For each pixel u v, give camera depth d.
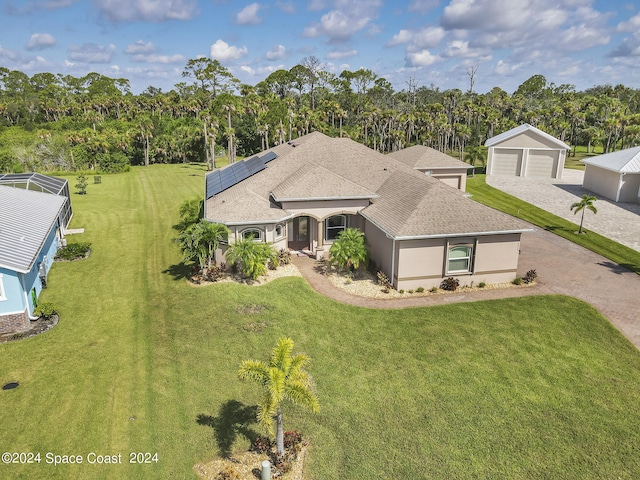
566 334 20.30
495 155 59.25
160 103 121.06
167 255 31.42
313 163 32.97
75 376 17.23
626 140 82.94
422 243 24.47
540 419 15.01
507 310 22.61
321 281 26.55
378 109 94.69
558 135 91.12
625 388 16.56
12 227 24.75
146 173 72.94
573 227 36.62
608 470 12.98
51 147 75.62
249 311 22.61
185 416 15.14
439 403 15.79
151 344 19.59
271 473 12.91
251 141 95.38
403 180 31.08
